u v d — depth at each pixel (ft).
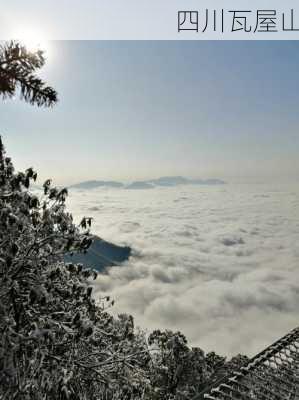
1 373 18.13
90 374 26.78
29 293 20.22
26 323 21.33
